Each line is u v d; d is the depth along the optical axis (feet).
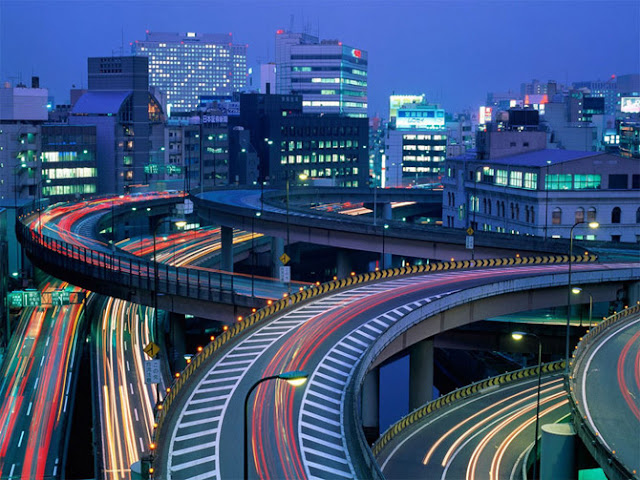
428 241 485.56
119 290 419.13
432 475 221.66
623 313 313.12
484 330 372.38
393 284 365.40
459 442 246.47
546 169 561.02
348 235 519.60
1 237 493.77
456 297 325.42
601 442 177.47
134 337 413.18
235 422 208.44
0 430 305.12
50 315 467.93
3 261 478.59
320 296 342.03
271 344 272.31
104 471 246.47
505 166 611.06
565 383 228.22
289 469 181.47
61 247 472.03
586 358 255.29
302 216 542.57
